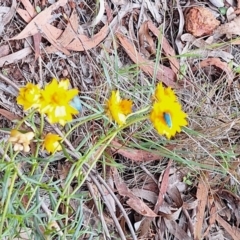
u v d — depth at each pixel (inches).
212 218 17.0
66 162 15.7
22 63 16.1
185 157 16.9
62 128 15.8
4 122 15.7
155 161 17.0
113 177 16.2
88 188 14.8
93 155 15.2
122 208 14.3
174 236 16.6
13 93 15.7
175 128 11.2
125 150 16.3
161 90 11.4
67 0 16.6
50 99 10.4
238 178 17.3
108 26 17.1
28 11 16.1
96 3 16.8
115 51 16.7
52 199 12.4
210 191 17.0
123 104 11.1
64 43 16.5
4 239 12.7
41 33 16.3
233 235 17.0
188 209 16.8
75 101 11.9
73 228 13.9
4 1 16.0
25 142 10.4
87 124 16.1
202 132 17.1
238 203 17.3
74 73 16.7
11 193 11.2
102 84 16.6
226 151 17.0
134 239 14.2
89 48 16.8
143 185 16.7
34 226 12.1
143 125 16.5
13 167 11.2
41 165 15.3
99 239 15.4
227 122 17.3
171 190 16.9
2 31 15.9
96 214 15.6
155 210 16.4
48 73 16.4
